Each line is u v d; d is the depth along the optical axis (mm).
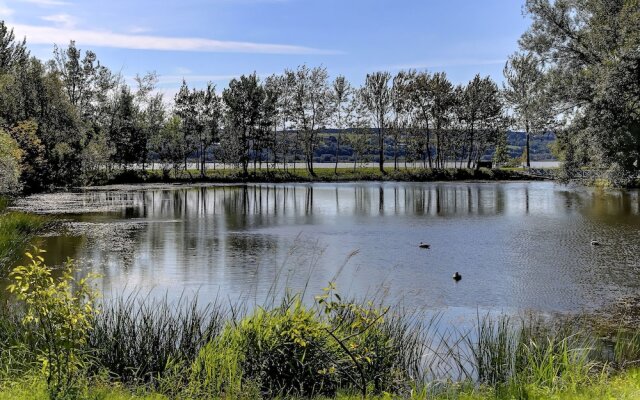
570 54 42094
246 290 17875
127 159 79062
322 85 88750
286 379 9281
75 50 78438
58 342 8422
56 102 59344
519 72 83688
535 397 8062
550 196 54156
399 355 10266
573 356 9930
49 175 59000
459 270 21219
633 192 56406
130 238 28766
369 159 92938
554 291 17922
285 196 56000
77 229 31844
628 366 10586
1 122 50281
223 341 9656
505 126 87438
